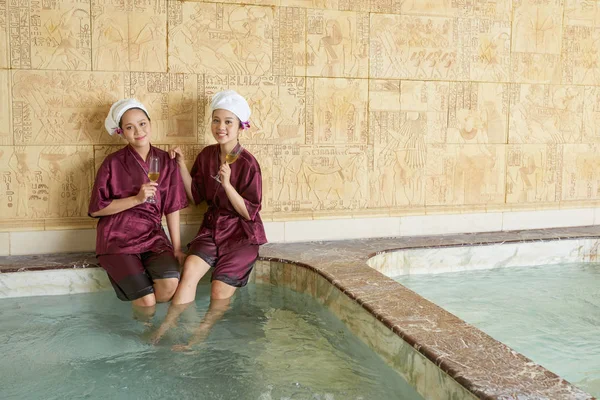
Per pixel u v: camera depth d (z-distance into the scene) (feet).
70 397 7.95
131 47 13.78
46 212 13.66
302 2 14.74
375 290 10.76
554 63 16.98
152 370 8.84
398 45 15.58
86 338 10.12
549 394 6.51
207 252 12.62
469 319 11.43
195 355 9.46
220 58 14.34
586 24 17.16
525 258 15.80
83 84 13.58
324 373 8.87
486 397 6.45
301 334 10.53
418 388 8.04
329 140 15.30
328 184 15.42
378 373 8.93
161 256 12.20
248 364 9.14
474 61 16.26
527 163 17.08
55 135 13.55
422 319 9.12
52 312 11.49
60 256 13.46
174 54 14.03
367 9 15.23
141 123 12.57
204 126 14.40
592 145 17.63
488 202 16.83
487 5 16.19
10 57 13.10
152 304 11.81
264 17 14.52
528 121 16.96
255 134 14.78
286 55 14.76
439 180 16.33
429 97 15.98
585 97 17.42
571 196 17.61
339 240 15.61
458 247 15.11
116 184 12.54
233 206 12.97
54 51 13.33
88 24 13.47
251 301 12.39
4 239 13.43
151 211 12.72
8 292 12.28
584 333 10.73
